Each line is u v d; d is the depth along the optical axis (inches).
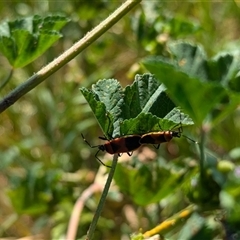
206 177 10.8
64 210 14.0
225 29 18.1
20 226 14.9
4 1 18.6
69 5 16.7
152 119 9.0
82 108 15.9
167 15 14.8
